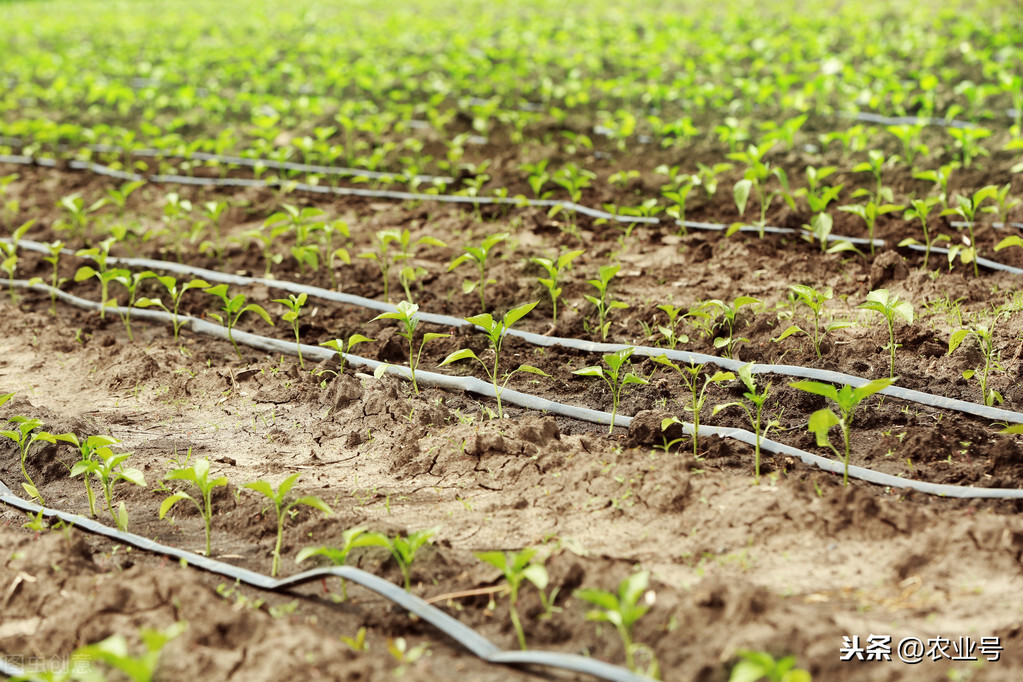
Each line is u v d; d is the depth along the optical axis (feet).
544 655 9.41
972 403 14.56
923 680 8.91
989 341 15.39
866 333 17.37
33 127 33.94
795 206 23.97
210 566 11.82
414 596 10.49
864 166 23.39
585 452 13.80
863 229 22.74
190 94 37.58
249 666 9.55
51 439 13.19
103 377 17.95
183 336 20.11
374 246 24.71
